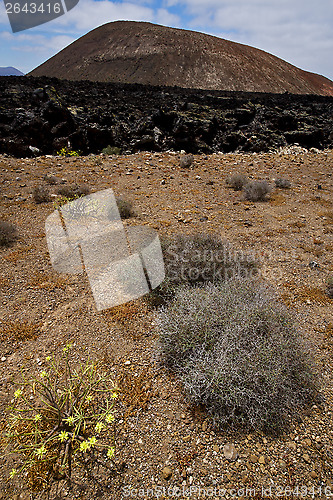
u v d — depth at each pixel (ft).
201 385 8.09
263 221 20.20
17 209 20.21
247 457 7.37
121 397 8.64
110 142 43.32
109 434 7.73
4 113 38.47
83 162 32.76
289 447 7.59
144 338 10.64
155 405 8.50
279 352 8.54
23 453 7.28
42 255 15.11
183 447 7.54
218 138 46.42
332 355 10.20
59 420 7.29
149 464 7.20
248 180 27.20
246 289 10.71
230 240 17.25
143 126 43.88
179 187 26.20
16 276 13.47
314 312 12.10
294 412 8.35
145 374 9.36
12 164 30.25
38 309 11.72
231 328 8.92
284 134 48.85
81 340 10.45
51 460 7.09
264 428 7.98
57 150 38.93
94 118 43.24
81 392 8.40
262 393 7.77
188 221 19.40
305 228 19.40
